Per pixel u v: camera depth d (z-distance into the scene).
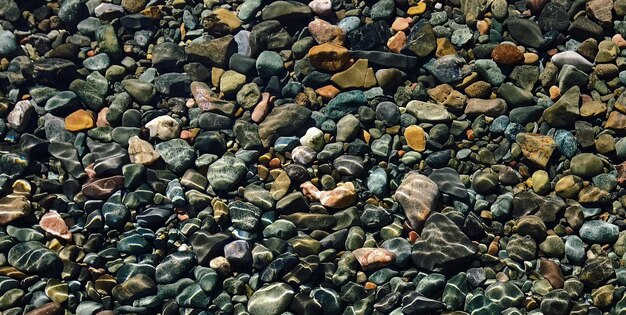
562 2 1.51
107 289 1.39
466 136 1.47
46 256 1.39
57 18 1.54
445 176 1.44
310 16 1.54
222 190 1.44
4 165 1.45
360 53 1.51
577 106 1.46
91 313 1.37
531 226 1.41
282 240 1.41
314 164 1.46
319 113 1.49
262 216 1.43
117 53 1.52
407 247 1.40
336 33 1.51
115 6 1.55
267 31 1.52
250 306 1.37
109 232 1.42
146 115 1.49
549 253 1.41
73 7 1.54
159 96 1.51
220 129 1.48
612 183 1.43
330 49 1.49
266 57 1.51
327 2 1.53
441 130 1.47
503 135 1.47
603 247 1.41
